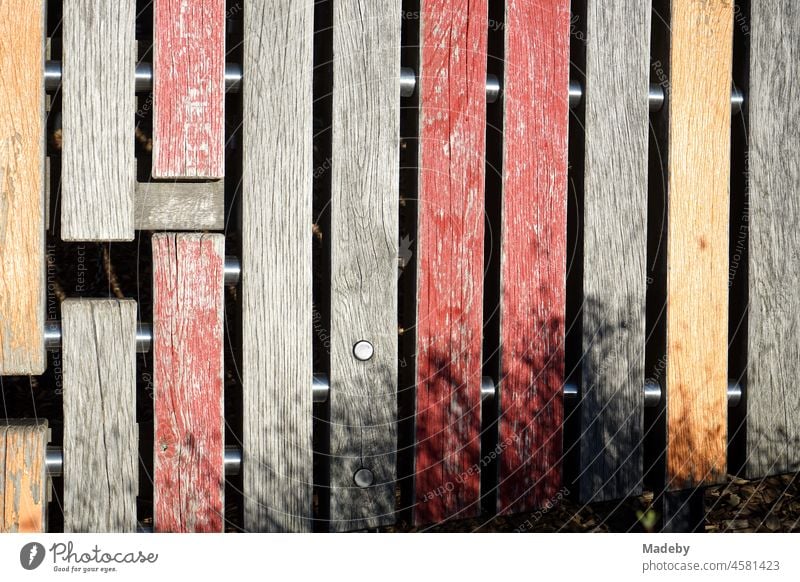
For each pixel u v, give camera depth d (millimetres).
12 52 2402
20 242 2420
